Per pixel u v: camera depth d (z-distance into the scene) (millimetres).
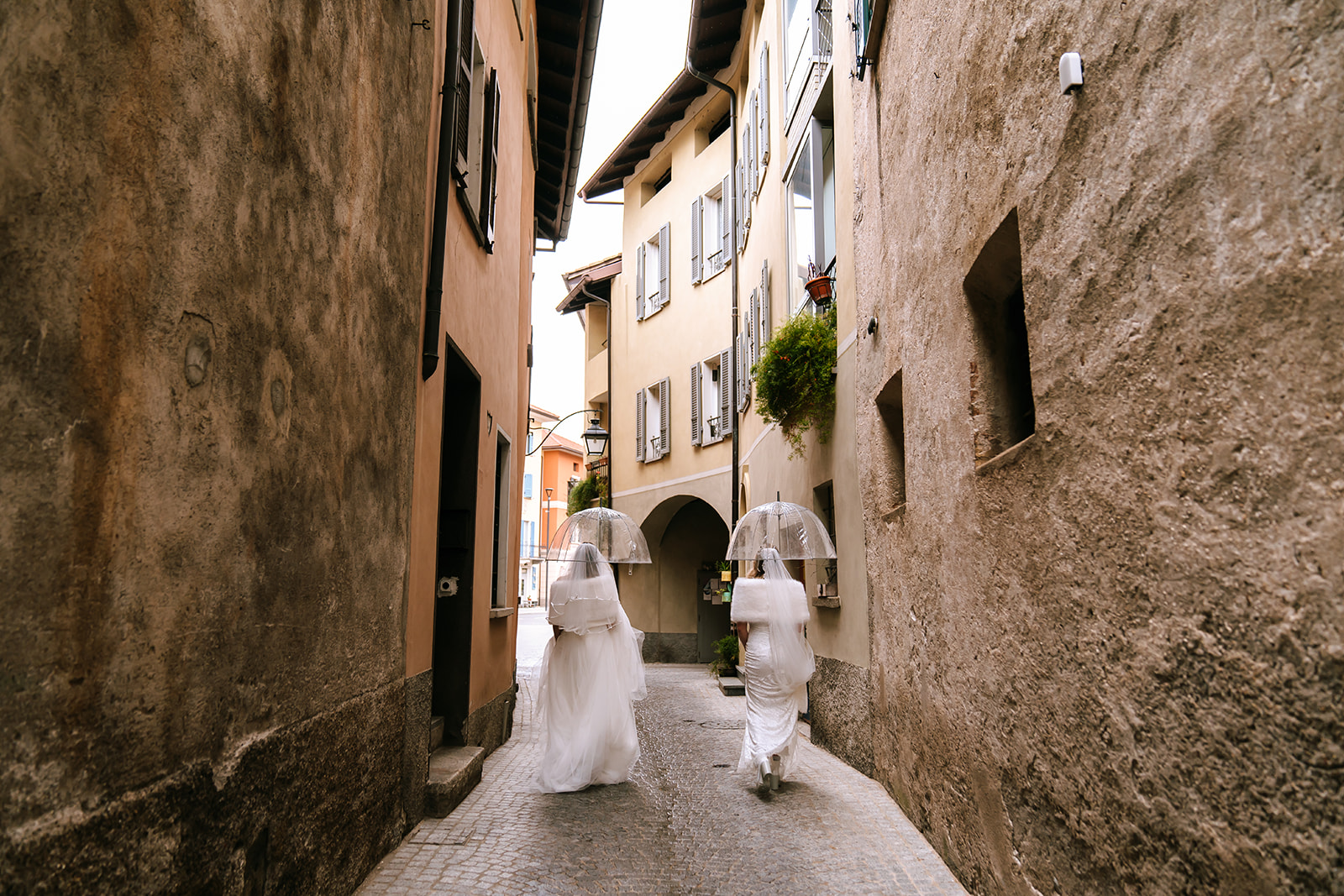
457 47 5676
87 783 1904
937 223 4504
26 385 1729
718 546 20281
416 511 4992
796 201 11328
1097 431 2564
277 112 2922
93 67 1937
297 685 3133
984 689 3711
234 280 2604
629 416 20547
